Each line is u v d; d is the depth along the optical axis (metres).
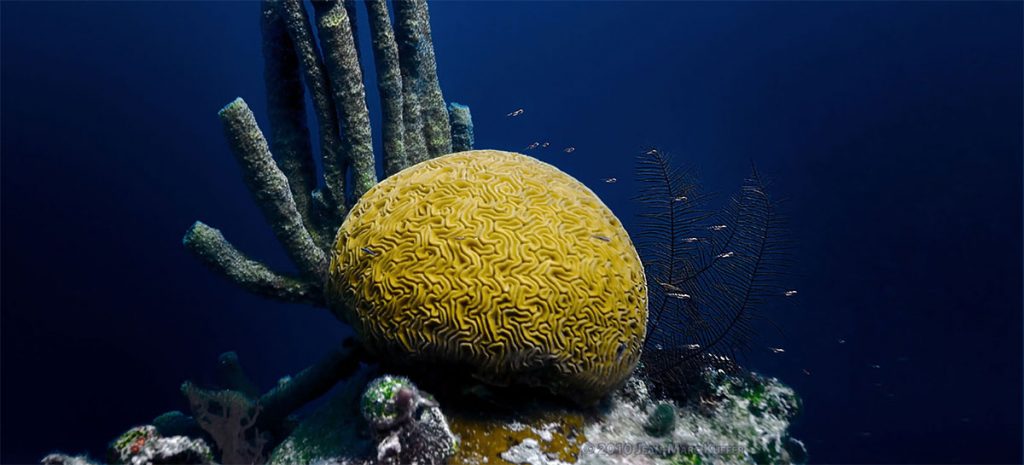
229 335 16.91
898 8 22.64
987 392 16.61
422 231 3.21
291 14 4.52
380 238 3.25
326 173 4.97
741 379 5.12
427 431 2.75
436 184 3.58
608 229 3.68
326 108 4.84
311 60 4.69
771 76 28.67
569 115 42.09
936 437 15.30
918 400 16.86
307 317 20.25
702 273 5.03
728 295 4.93
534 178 3.83
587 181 39.09
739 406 4.81
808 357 18.30
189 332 15.41
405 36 5.23
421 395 2.81
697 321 4.94
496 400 3.20
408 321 3.00
